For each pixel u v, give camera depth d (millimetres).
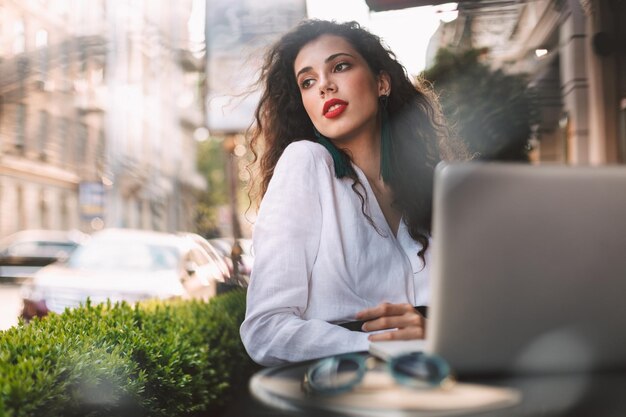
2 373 2193
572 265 1277
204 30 11094
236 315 5754
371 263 1941
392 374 1236
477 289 1273
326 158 2014
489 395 1230
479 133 8141
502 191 1263
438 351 1305
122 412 2752
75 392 2355
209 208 33281
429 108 2371
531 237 1267
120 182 34938
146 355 3240
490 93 8219
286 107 2346
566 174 1268
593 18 7320
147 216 40031
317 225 1904
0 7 25422
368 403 1203
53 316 3740
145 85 38000
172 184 43969
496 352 1305
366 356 1563
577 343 1314
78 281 7531
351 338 1697
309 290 1874
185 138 47750
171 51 38969
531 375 1328
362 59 2176
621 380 1321
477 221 1262
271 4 9094
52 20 28844
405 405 1188
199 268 8680
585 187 1270
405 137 2256
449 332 1291
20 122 28375
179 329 4281
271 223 1868
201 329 4781
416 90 2334
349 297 1875
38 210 31094
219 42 10867
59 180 32094
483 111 8172
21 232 27875
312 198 1916
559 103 9336
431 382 1214
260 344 1776
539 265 1272
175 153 44562
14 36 26516
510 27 8438
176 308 5465
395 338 1657
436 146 2334
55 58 29234
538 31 8375
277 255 1826
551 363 1318
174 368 3461
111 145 34281
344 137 2115
